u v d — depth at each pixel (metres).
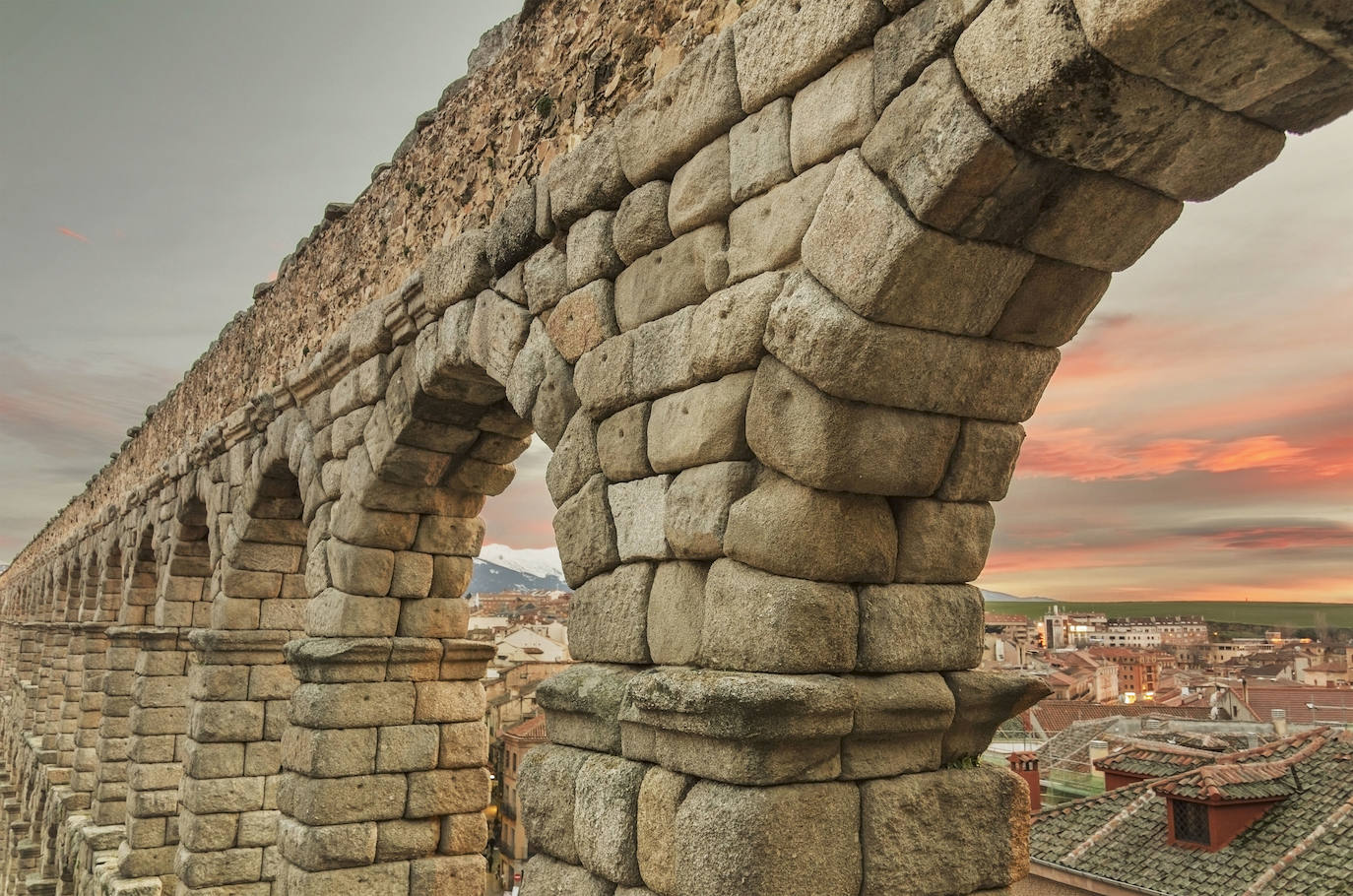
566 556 6.64
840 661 4.95
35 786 30.17
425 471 10.29
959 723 5.32
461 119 9.32
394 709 10.32
